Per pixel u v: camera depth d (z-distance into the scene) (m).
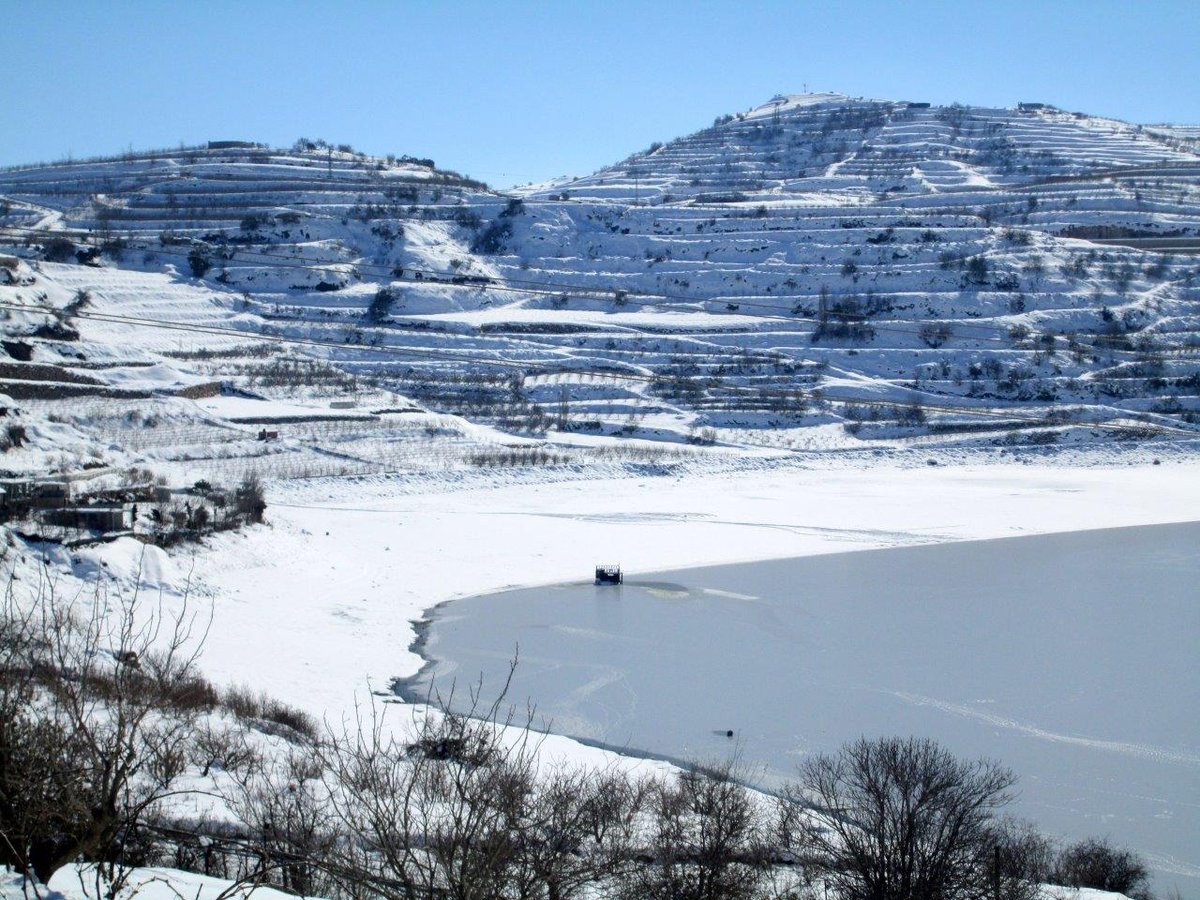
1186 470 120.44
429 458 114.25
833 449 130.50
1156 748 43.47
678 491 109.12
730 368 157.25
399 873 14.50
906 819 27.36
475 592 70.75
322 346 161.62
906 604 67.69
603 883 22.91
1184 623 62.72
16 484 68.31
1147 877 32.69
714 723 45.72
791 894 25.48
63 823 14.01
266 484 99.56
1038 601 68.19
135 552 60.25
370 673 51.22
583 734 44.03
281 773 28.33
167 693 19.38
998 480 116.44
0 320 119.94
